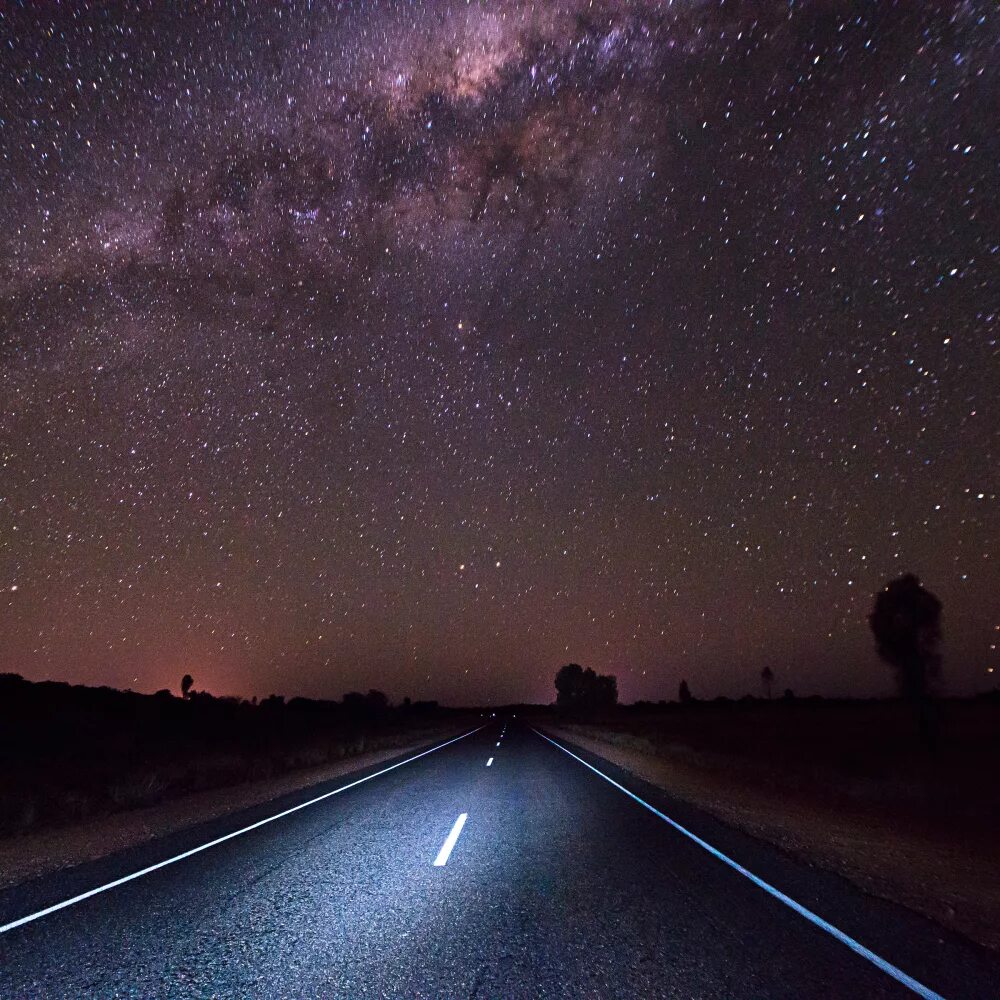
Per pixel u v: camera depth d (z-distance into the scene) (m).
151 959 4.11
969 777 16.00
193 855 7.27
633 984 3.67
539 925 4.72
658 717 67.94
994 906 5.20
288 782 15.66
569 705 82.38
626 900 5.33
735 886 5.74
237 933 4.60
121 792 12.93
